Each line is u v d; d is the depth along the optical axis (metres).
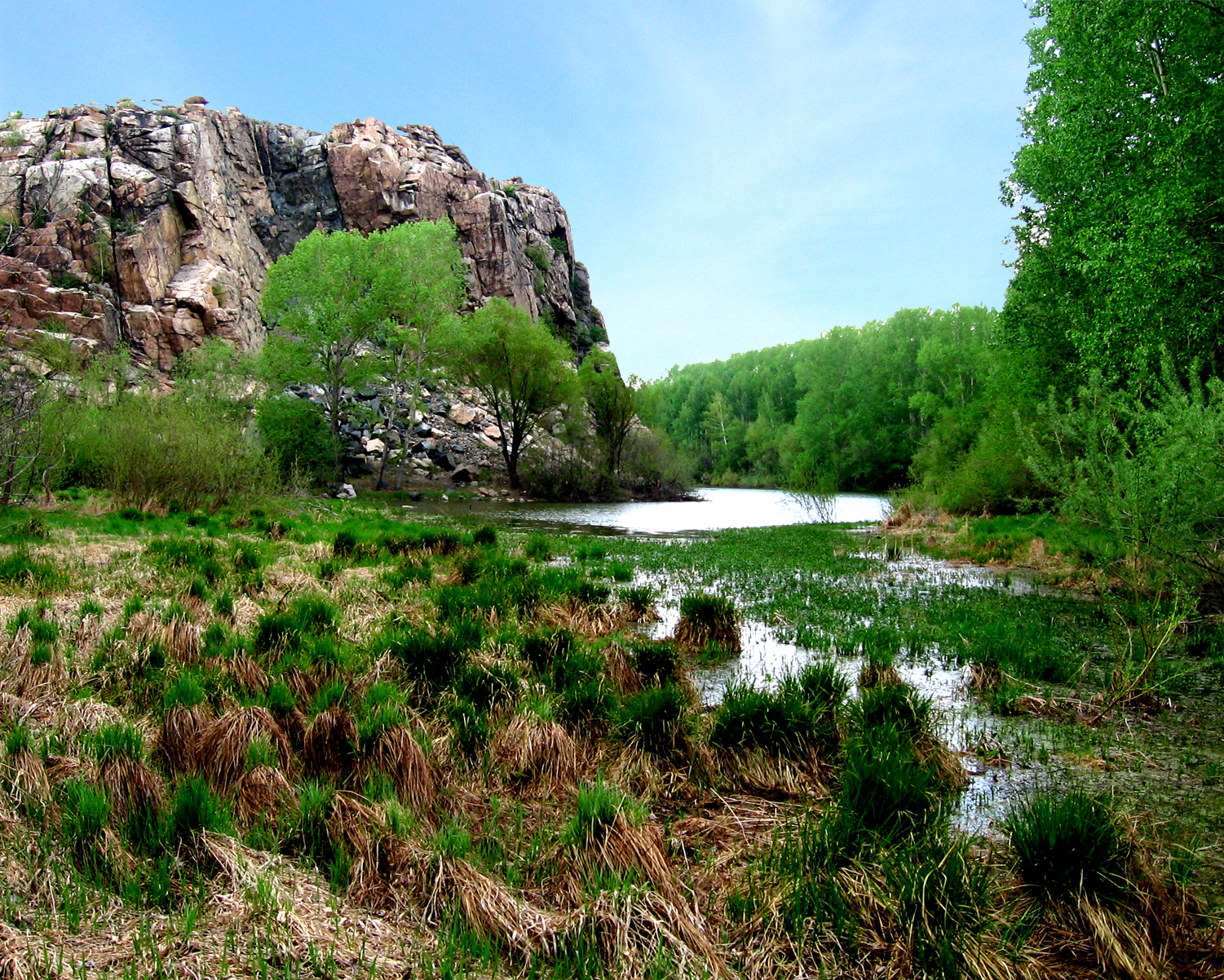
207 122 60.53
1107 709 6.35
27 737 4.23
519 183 92.06
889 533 22.28
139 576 9.45
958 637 8.77
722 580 13.22
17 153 51.25
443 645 6.18
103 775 3.87
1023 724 6.08
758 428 73.56
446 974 2.84
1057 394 20.92
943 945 3.04
